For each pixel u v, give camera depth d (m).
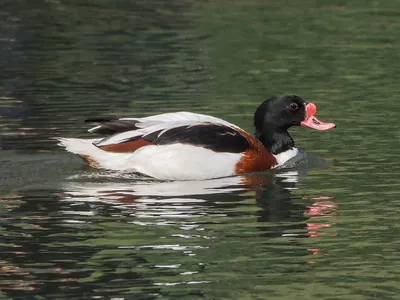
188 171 14.56
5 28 28.62
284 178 14.70
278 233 12.02
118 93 20.38
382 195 13.63
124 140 14.67
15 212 12.79
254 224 12.35
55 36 27.42
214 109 18.97
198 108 19.02
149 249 11.41
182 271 10.72
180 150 14.59
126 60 24.11
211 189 14.04
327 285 10.34
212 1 34.19
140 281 10.44
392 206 13.12
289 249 11.45
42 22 29.72
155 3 33.75
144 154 14.56
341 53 25.14
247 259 11.09
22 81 21.59
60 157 15.44
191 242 11.66
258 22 29.97
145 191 13.88
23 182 14.19
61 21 29.97
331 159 15.70
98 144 14.75
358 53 25.14
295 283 10.41
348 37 27.45
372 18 30.70
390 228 12.19
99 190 13.87
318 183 14.37
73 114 18.50
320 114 18.67
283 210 12.99
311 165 15.42
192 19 30.52
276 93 20.48
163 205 13.16
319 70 23.05
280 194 13.78
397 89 20.86
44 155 15.58
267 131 15.78
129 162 14.59
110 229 12.12
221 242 11.69
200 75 22.38
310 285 10.36
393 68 23.20
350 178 14.56
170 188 14.06
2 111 18.73
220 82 21.61
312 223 12.41
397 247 11.51
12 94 20.25
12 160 15.26
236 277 10.56
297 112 15.76
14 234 11.91
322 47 26.00
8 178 14.35
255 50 25.56
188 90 20.72
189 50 25.50
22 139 16.58
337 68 23.27
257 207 13.12
